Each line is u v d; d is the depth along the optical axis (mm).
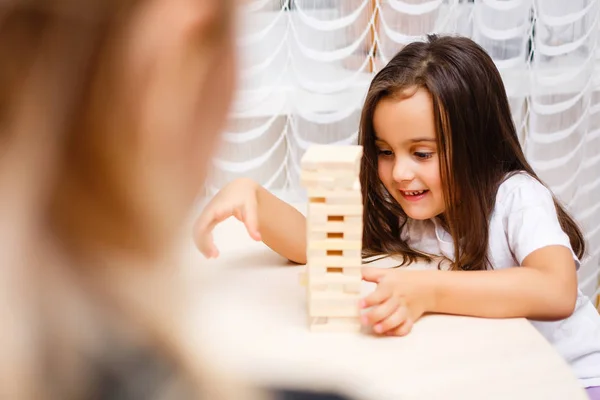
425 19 1177
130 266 187
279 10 1150
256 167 1216
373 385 546
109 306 184
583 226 1377
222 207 779
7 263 172
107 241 184
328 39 1179
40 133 177
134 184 187
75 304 179
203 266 777
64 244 180
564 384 551
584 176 1356
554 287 729
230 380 202
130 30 183
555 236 854
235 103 209
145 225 189
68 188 180
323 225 631
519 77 1236
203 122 203
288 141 1228
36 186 177
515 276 719
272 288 754
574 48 1244
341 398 285
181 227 201
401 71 907
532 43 1239
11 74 176
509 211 921
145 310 187
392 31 1180
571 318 1007
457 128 900
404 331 643
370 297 652
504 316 689
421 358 599
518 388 543
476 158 927
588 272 1429
